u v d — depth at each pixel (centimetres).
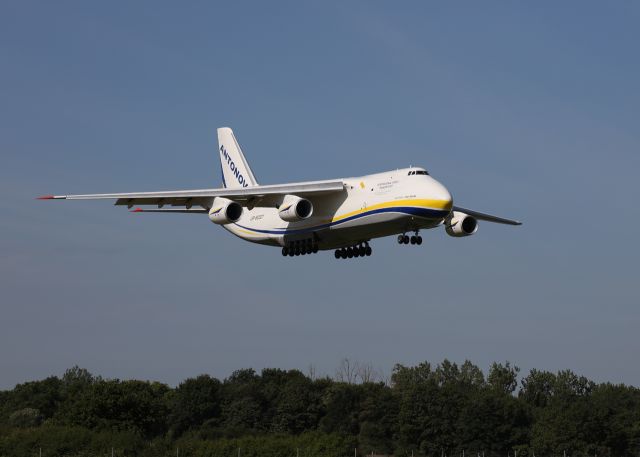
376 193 5294
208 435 6469
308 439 5972
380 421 7631
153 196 5453
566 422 7069
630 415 7281
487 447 7181
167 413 7850
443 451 7281
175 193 5459
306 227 5634
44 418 7881
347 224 5391
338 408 7931
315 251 5756
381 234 5397
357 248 5906
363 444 7281
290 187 5444
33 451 5550
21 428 6200
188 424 7838
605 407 7344
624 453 7069
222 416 7894
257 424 7900
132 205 5647
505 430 7288
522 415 7525
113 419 6888
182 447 5669
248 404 7956
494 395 7856
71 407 7100
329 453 5869
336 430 7769
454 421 7400
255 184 6556
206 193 5450
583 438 7031
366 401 7844
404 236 5450
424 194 5072
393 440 7556
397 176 5281
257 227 6022
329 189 5425
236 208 5400
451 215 5584
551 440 7038
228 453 5591
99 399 6888
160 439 5997
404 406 7625
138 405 7038
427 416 7462
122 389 7044
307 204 5356
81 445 5634
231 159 6781
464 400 7675
